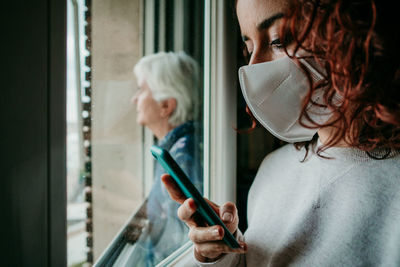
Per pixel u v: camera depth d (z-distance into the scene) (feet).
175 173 1.42
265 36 1.79
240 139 3.39
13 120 1.11
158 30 4.54
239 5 1.86
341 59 1.47
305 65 1.72
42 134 1.21
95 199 4.36
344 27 1.40
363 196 1.77
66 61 1.30
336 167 1.91
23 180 1.15
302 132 1.96
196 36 4.48
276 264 2.00
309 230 1.92
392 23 1.45
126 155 4.64
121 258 3.21
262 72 1.79
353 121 1.78
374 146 1.78
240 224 3.38
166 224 3.84
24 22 1.13
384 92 1.49
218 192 2.98
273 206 2.23
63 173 1.30
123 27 4.33
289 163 2.32
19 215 1.14
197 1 4.44
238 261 2.30
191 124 4.42
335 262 1.76
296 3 1.54
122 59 4.42
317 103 1.80
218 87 2.94
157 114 4.49
